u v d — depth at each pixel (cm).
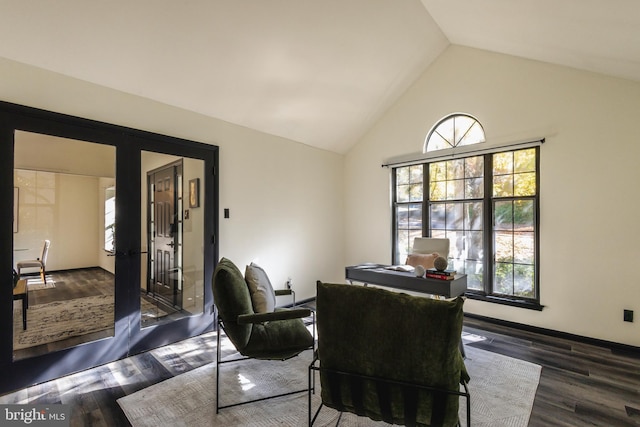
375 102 430
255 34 271
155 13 227
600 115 295
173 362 261
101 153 265
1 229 216
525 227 344
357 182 502
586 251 303
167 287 307
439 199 415
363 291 135
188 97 307
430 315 121
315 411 193
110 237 284
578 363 257
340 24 296
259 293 235
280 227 416
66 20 211
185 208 321
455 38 367
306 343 210
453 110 394
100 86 261
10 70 218
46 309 288
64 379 233
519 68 342
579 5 200
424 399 127
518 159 349
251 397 208
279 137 417
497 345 296
